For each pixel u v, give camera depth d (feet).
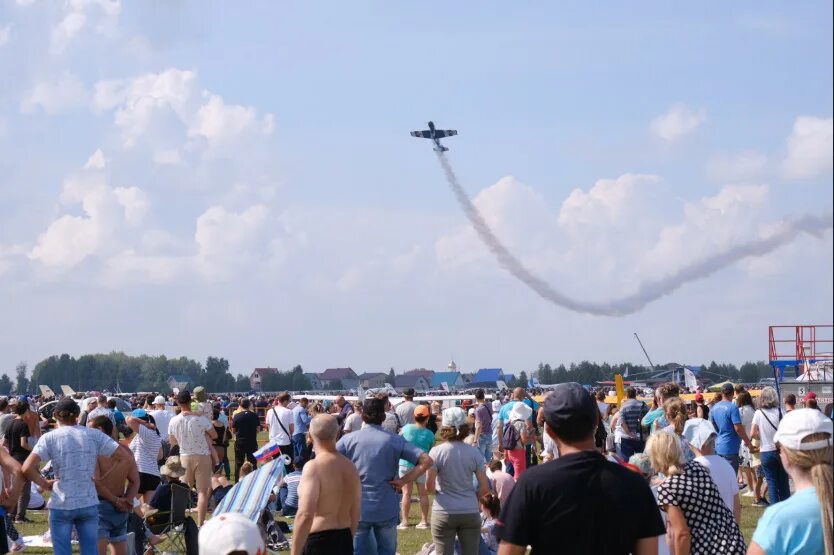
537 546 17.17
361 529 32.94
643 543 17.16
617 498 16.97
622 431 57.36
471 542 36.06
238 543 17.53
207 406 75.41
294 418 76.02
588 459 17.34
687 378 181.78
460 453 35.88
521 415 59.82
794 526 17.11
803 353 96.53
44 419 81.71
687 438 29.76
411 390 70.03
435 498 36.22
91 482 35.29
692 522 23.49
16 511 60.85
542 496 17.02
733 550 23.30
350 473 29.12
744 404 62.13
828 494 16.90
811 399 54.44
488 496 41.60
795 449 17.39
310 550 28.43
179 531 45.52
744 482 71.72
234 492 39.04
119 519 37.88
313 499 28.25
